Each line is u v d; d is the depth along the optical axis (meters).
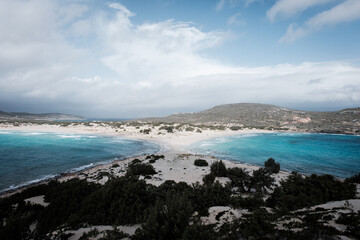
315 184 11.41
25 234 6.54
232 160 38.59
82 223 8.47
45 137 69.25
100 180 21.62
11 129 91.69
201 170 26.17
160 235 5.69
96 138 70.12
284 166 34.09
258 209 8.08
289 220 6.27
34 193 15.60
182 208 7.32
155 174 23.61
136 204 9.19
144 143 60.69
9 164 31.39
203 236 5.13
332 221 5.61
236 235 5.23
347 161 38.84
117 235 6.36
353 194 10.19
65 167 30.73
